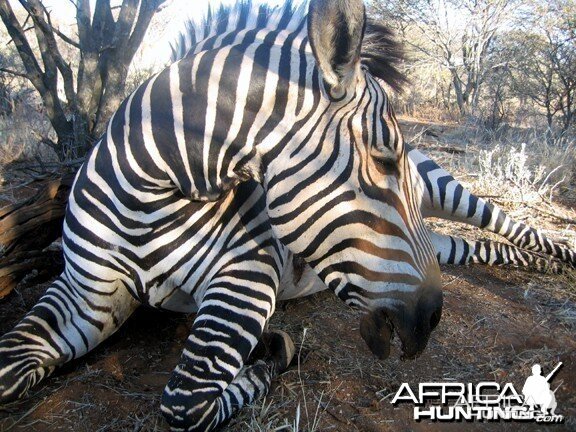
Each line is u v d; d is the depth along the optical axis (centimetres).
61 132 517
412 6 1616
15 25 495
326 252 205
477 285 363
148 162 225
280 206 206
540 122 1034
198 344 224
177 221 235
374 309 204
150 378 259
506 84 1220
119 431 225
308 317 318
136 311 308
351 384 261
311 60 206
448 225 454
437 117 1331
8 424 227
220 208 237
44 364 238
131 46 503
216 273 238
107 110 502
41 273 314
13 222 293
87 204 240
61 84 973
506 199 509
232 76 210
